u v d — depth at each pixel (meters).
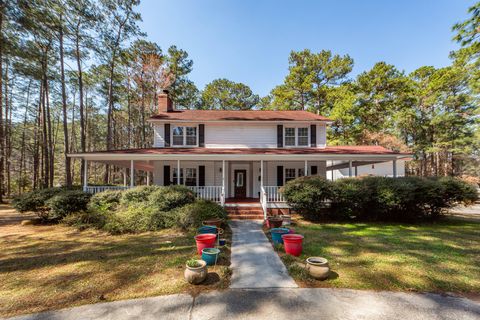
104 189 11.42
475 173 31.80
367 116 24.48
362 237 7.10
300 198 9.39
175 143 14.16
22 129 22.56
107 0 16.84
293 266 4.61
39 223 9.39
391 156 11.70
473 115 23.84
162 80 22.81
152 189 10.15
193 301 3.41
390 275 4.26
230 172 14.53
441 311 3.13
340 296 3.53
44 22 13.68
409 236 7.22
